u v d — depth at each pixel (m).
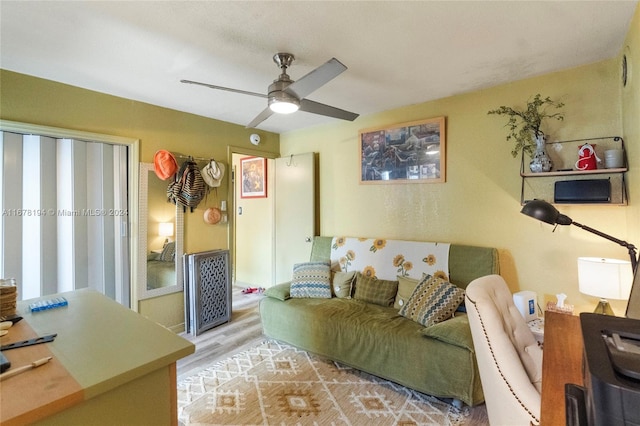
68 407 0.87
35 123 2.50
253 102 3.15
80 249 2.80
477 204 2.89
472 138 2.91
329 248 3.72
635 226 1.97
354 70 2.44
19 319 1.40
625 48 1.96
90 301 1.68
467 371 1.95
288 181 4.30
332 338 2.59
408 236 3.32
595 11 1.69
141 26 1.83
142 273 3.12
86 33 1.90
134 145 3.06
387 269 3.21
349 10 1.67
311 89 2.01
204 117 3.64
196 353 2.88
